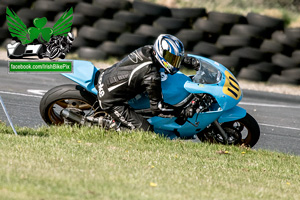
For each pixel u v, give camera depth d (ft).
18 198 40.55
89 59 168.14
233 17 163.43
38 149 64.95
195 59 82.43
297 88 159.94
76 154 65.05
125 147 74.33
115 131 81.35
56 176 50.14
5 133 76.74
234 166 70.64
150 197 46.29
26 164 54.90
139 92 77.82
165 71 77.46
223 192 53.93
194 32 164.55
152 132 80.74
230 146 82.17
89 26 171.32
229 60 161.27
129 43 167.22
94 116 83.20
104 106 79.00
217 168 67.77
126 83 76.38
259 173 68.54
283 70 161.17
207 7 217.36
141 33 168.25
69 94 81.76
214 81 80.59
